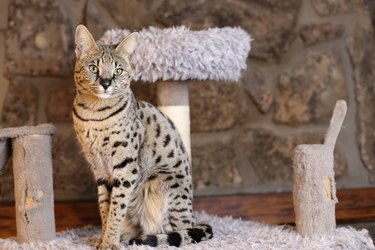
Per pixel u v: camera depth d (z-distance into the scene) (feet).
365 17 8.94
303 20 8.81
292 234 5.88
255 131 8.67
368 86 8.91
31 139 5.72
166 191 5.97
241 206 8.27
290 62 8.79
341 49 8.89
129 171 5.53
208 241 5.78
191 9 8.61
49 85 8.43
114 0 8.51
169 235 5.64
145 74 6.29
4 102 8.38
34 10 8.39
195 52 6.20
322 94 8.77
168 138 6.01
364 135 8.84
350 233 5.85
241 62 6.65
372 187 8.59
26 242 5.79
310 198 5.74
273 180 8.70
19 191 5.78
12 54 8.34
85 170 8.40
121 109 5.42
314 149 5.75
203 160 8.58
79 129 5.52
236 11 8.66
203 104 8.57
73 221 7.98
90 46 5.46
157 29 6.40
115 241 5.50
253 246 5.51
